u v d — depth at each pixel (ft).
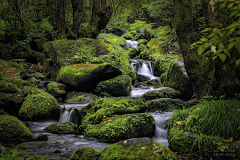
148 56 41.16
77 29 34.32
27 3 41.22
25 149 11.94
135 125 14.11
